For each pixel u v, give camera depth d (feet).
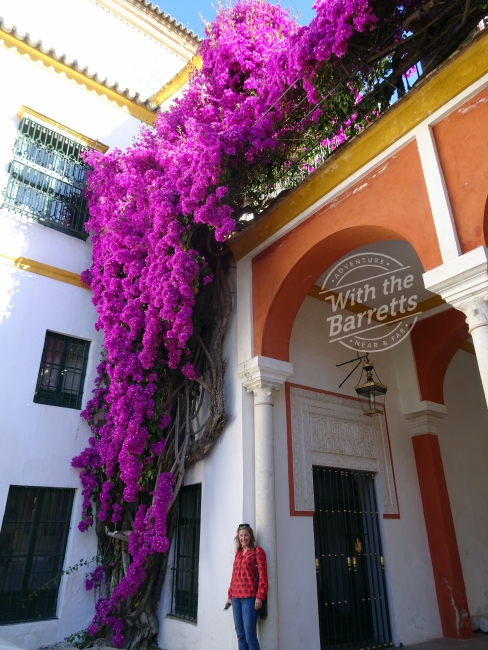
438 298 23.09
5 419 18.01
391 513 20.59
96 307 21.77
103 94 25.41
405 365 23.90
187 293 16.97
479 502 24.79
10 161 21.25
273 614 14.71
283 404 18.67
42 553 17.89
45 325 20.12
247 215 20.95
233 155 16.90
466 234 11.87
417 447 22.93
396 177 14.05
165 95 31.22
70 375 20.57
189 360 19.53
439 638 19.67
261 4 21.03
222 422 17.81
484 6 12.70
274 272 17.97
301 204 16.98
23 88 22.63
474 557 22.72
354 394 21.72
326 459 19.27
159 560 18.62
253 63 19.67
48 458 18.63
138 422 17.49
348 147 15.30
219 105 19.51
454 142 12.73
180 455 18.48
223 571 16.20
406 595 19.51
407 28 13.89
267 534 15.51
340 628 17.40
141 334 19.16
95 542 18.80
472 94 12.53
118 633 17.04
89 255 22.56
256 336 18.02
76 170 23.54
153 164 20.67
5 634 16.17
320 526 18.37
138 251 19.61
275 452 17.56
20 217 20.85
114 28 32.76
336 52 13.80
